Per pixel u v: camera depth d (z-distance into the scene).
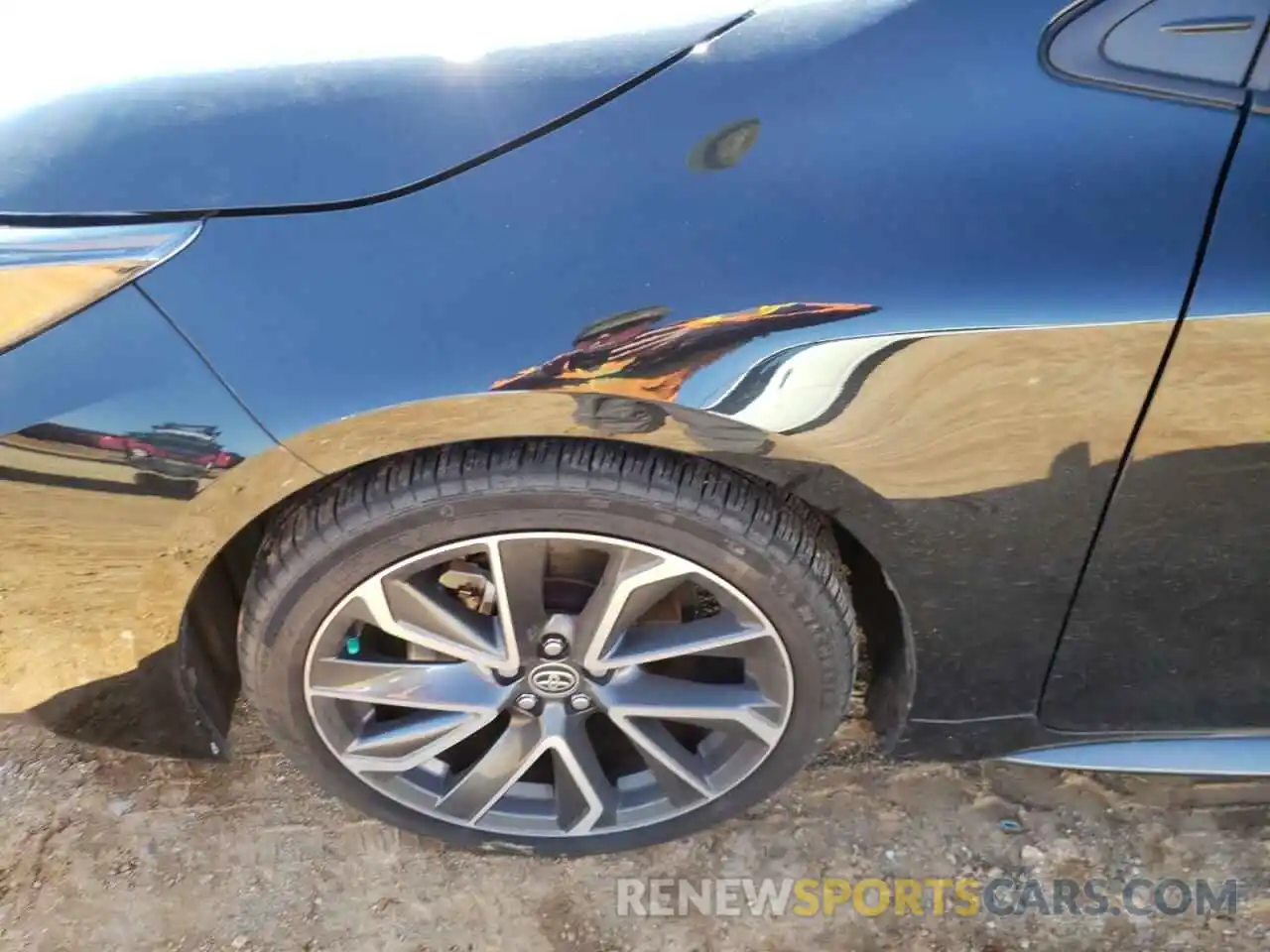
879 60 1.48
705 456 1.50
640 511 1.53
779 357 1.42
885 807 2.14
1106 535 1.60
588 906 2.01
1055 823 2.13
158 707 1.80
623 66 1.50
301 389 1.43
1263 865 2.07
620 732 1.98
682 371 1.42
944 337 1.42
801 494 1.54
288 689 1.73
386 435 1.46
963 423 1.48
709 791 1.90
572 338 1.41
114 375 1.45
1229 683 1.83
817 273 1.42
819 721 1.79
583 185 1.45
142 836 2.07
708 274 1.42
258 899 2.00
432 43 1.55
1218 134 1.43
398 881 2.03
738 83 1.48
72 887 2.00
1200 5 1.43
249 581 1.65
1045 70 1.46
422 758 1.85
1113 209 1.43
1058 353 1.43
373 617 1.65
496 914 2.00
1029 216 1.43
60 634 1.69
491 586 1.72
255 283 1.44
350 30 1.58
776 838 2.10
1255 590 1.68
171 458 1.48
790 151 1.46
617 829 1.96
